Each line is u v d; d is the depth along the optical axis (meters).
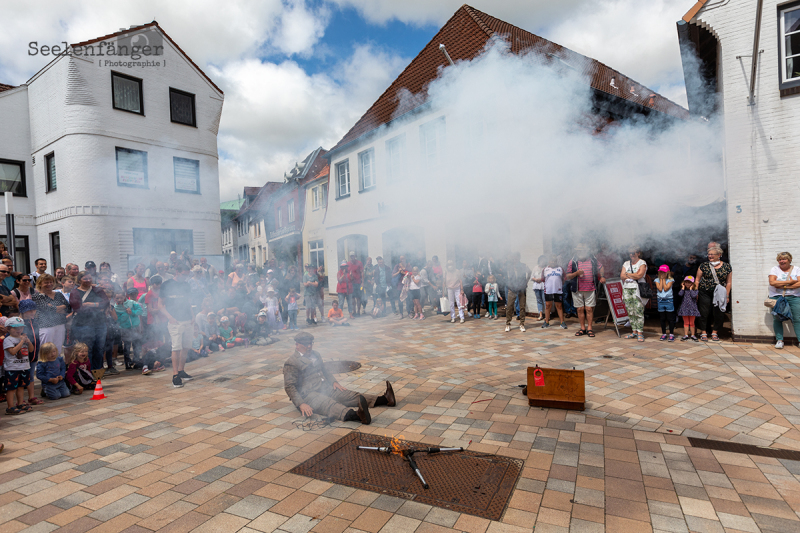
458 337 7.40
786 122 5.94
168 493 2.55
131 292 6.08
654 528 2.12
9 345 4.10
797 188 5.91
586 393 4.30
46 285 4.89
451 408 3.98
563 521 2.19
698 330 7.18
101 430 3.62
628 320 7.36
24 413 4.12
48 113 7.98
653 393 4.24
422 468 2.81
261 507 2.38
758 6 5.35
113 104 6.88
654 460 2.86
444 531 2.13
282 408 4.14
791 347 5.84
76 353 4.85
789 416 3.59
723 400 4.00
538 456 2.95
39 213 9.16
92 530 2.19
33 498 2.51
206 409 4.16
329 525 2.20
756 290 6.19
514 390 4.44
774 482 2.54
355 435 3.41
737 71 6.23
